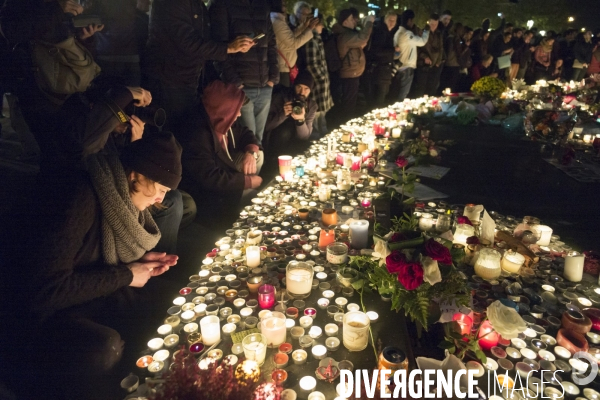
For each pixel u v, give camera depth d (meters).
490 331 1.96
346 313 2.05
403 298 1.93
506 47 12.33
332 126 8.30
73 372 1.96
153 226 2.43
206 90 3.82
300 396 1.76
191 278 2.61
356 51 8.05
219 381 1.36
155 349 1.98
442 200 3.96
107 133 2.63
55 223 1.94
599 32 14.55
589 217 3.79
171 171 2.10
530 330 2.14
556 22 30.56
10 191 4.44
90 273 2.09
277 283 2.47
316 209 3.49
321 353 1.92
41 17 2.67
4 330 1.96
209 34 4.78
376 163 4.59
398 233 2.03
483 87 7.67
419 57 10.73
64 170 2.11
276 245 2.92
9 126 6.88
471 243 2.66
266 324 2.02
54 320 2.03
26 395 1.99
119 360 2.08
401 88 10.23
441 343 1.91
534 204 4.05
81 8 3.54
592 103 7.67
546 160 5.40
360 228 2.75
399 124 6.66
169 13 3.99
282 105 5.96
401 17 10.06
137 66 4.79
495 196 4.21
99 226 2.13
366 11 22.70
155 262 2.42
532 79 13.55
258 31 4.95
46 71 2.76
